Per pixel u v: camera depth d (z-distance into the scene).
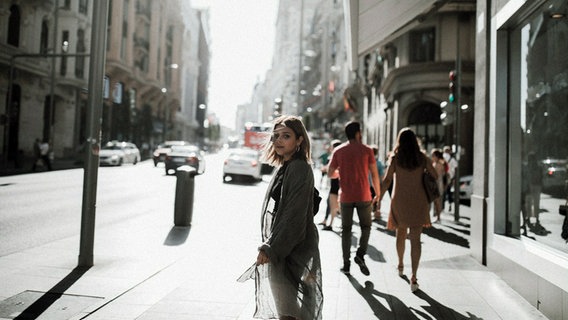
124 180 20.08
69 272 5.16
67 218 9.24
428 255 7.01
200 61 114.81
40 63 31.78
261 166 24.03
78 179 19.17
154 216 10.05
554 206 4.70
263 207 2.92
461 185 16.48
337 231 9.22
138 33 49.59
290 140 2.87
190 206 8.83
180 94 78.69
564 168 4.53
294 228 2.63
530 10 5.29
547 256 4.41
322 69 76.38
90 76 5.40
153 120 61.09
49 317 3.76
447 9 24.02
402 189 5.27
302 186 2.71
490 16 6.37
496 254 5.79
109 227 8.42
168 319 3.81
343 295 4.76
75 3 35.12
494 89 6.07
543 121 5.08
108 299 4.26
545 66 5.07
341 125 57.19
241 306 4.20
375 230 9.44
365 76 43.28
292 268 2.71
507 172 5.95
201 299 4.38
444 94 24.92
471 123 24.42
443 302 4.59
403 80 26.14
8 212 9.67
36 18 31.47
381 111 33.72
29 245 6.67
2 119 24.27
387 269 5.98
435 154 11.39
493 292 4.97
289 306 2.65
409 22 10.45
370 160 5.78
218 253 6.46
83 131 40.31
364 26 9.88
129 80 46.88
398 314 4.19
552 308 4.08
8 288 4.51
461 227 10.31
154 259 5.94
